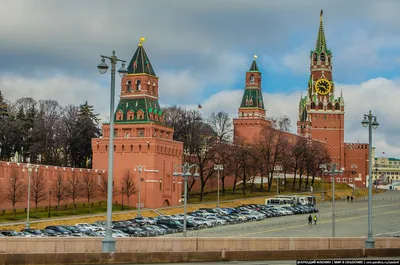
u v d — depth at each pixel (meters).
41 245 77.12
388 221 182.75
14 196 161.38
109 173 73.44
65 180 186.38
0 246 75.25
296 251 85.31
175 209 199.12
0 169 163.88
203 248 85.12
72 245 78.50
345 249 89.56
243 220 176.50
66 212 174.62
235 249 86.88
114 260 72.75
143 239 81.19
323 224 173.25
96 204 194.50
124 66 73.81
